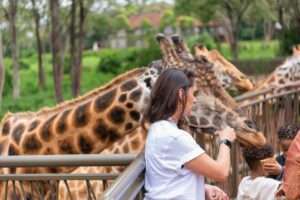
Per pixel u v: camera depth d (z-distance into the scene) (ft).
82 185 16.69
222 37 206.18
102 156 11.78
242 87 28.50
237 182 21.11
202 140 16.66
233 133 12.10
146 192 10.44
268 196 14.85
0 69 61.77
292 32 129.39
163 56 16.66
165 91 10.54
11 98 115.44
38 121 17.44
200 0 133.59
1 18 123.75
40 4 128.26
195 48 27.50
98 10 137.08
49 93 126.52
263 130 25.44
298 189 13.96
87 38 258.16
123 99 16.49
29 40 230.48
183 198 10.20
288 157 14.15
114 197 8.63
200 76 15.97
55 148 16.83
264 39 227.20
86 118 16.62
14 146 17.39
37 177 13.04
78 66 106.11
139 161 10.38
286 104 29.19
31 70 203.21
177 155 10.23
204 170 10.28
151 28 223.10
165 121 10.55
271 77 31.24
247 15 161.17
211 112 15.88
